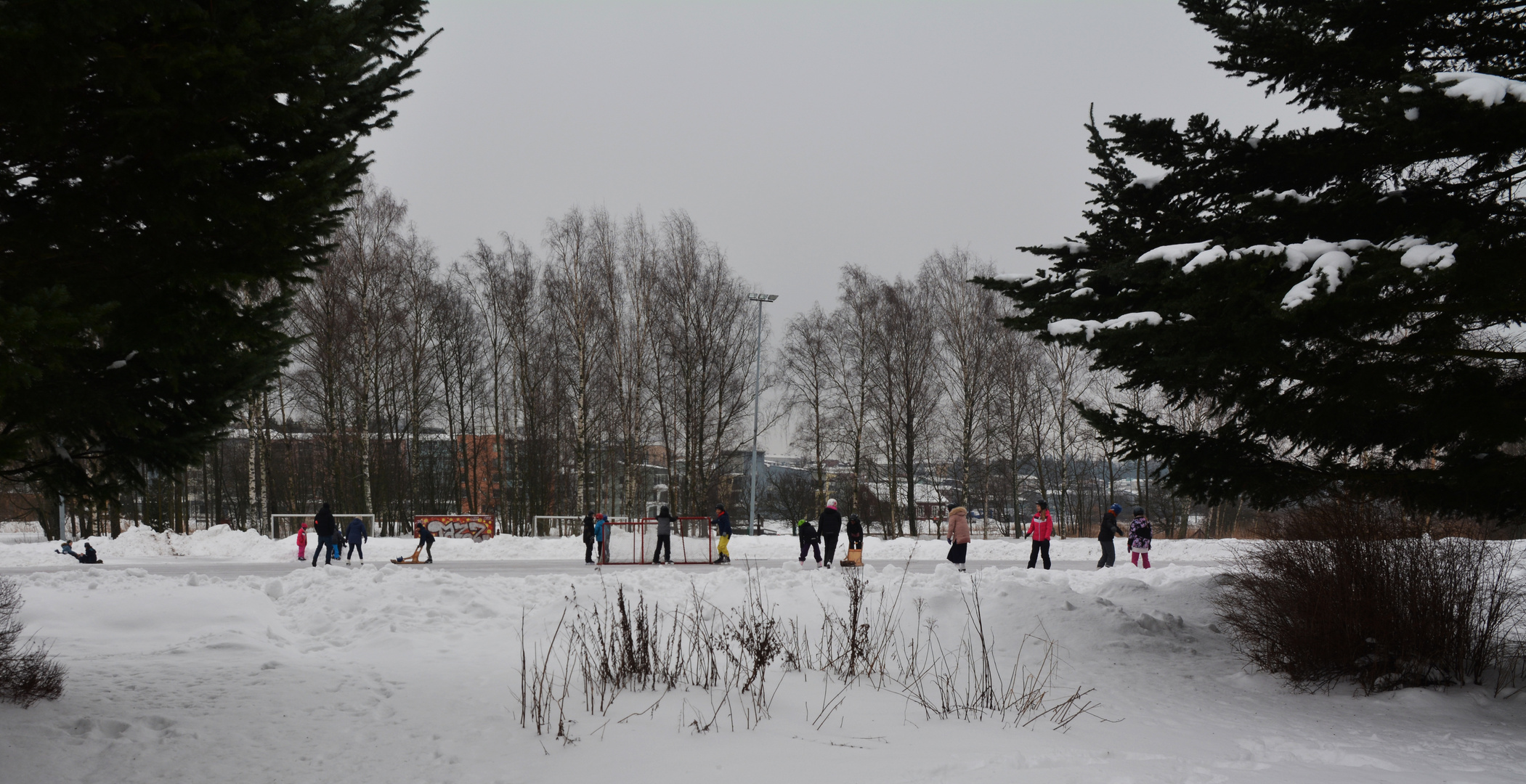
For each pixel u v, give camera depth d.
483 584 12.75
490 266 38.78
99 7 4.20
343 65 5.66
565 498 45.91
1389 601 7.47
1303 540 8.20
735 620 9.19
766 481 54.03
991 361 38.12
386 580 12.62
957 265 38.62
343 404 35.03
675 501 36.94
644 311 35.09
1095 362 9.41
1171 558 26.59
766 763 4.90
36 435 4.93
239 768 4.88
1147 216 9.64
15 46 4.10
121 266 5.36
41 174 5.12
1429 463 8.94
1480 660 7.43
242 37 4.79
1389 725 6.32
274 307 7.53
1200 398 9.22
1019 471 42.84
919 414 38.53
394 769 4.88
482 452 45.97
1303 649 7.69
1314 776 4.68
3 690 6.10
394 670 7.71
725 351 35.75
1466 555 7.68
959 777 4.59
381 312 33.81
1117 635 9.32
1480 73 6.68
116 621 10.27
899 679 7.45
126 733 5.43
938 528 46.56
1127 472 44.59
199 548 27.72
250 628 10.31
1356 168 8.32
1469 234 6.05
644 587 12.60
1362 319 6.61
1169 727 6.16
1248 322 7.03
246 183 5.41
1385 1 7.99
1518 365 7.48
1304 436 8.15
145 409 7.26
